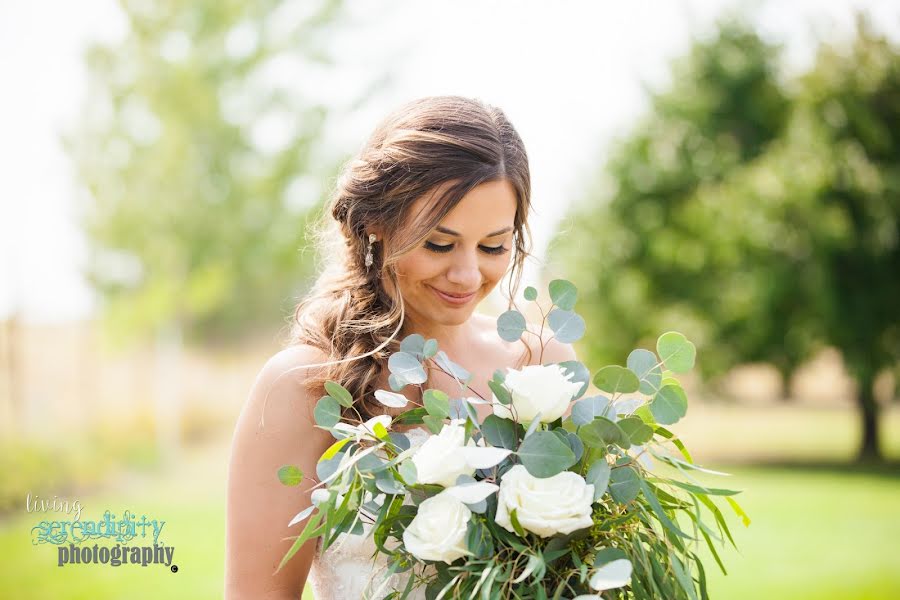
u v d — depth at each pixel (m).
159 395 13.45
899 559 6.86
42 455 10.52
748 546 7.43
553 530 1.32
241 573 1.62
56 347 12.75
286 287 14.36
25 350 12.01
